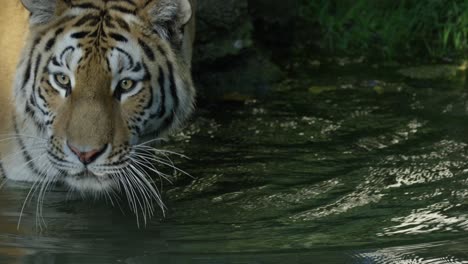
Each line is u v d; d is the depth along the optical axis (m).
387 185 10.77
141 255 8.91
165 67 9.90
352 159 11.60
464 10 16.44
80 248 9.08
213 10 14.57
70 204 10.26
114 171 9.55
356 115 13.14
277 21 16.05
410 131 12.48
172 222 9.81
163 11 9.81
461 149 11.81
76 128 9.25
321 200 10.38
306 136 12.43
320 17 16.47
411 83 14.40
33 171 10.48
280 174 11.18
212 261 8.75
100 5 9.74
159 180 10.99
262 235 9.43
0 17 10.81
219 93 14.31
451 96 13.79
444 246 9.11
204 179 11.04
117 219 9.89
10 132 10.41
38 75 9.66
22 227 9.61
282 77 14.80
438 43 16.12
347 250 9.02
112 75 9.44
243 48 14.78
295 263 8.70
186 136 12.44
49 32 9.67
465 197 10.37
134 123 9.68
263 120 13.05
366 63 15.41
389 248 9.05
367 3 16.84
